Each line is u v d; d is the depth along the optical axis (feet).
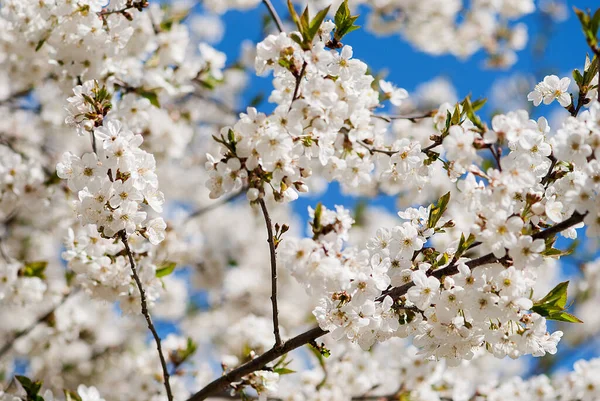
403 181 14.35
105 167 11.82
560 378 21.07
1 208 21.08
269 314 33.68
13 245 28.40
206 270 33.50
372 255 12.28
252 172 11.27
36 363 28.19
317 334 12.19
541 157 12.01
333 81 12.41
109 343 30.78
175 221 25.80
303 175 11.80
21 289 19.27
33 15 16.79
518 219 10.28
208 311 33.94
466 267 10.87
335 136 12.29
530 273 11.25
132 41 19.75
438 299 11.12
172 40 21.09
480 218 10.59
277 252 11.35
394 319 11.79
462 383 21.01
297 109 11.30
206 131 33.86
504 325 11.37
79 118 13.03
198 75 21.79
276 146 11.09
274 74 12.24
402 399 20.44
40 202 21.33
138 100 19.20
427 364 21.08
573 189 10.95
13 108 26.94
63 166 12.00
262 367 12.82
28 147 28.81
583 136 10.03
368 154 14.17
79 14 16.19
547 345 11.43
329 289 10.83
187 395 20.04
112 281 15.46
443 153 17.31
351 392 20.76
